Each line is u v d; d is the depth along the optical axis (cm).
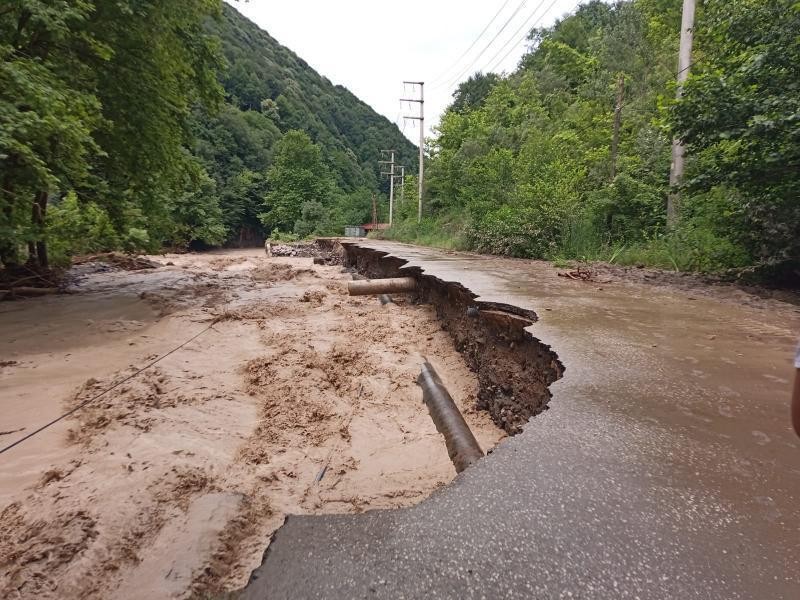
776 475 203
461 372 596
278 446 392
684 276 838
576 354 380
